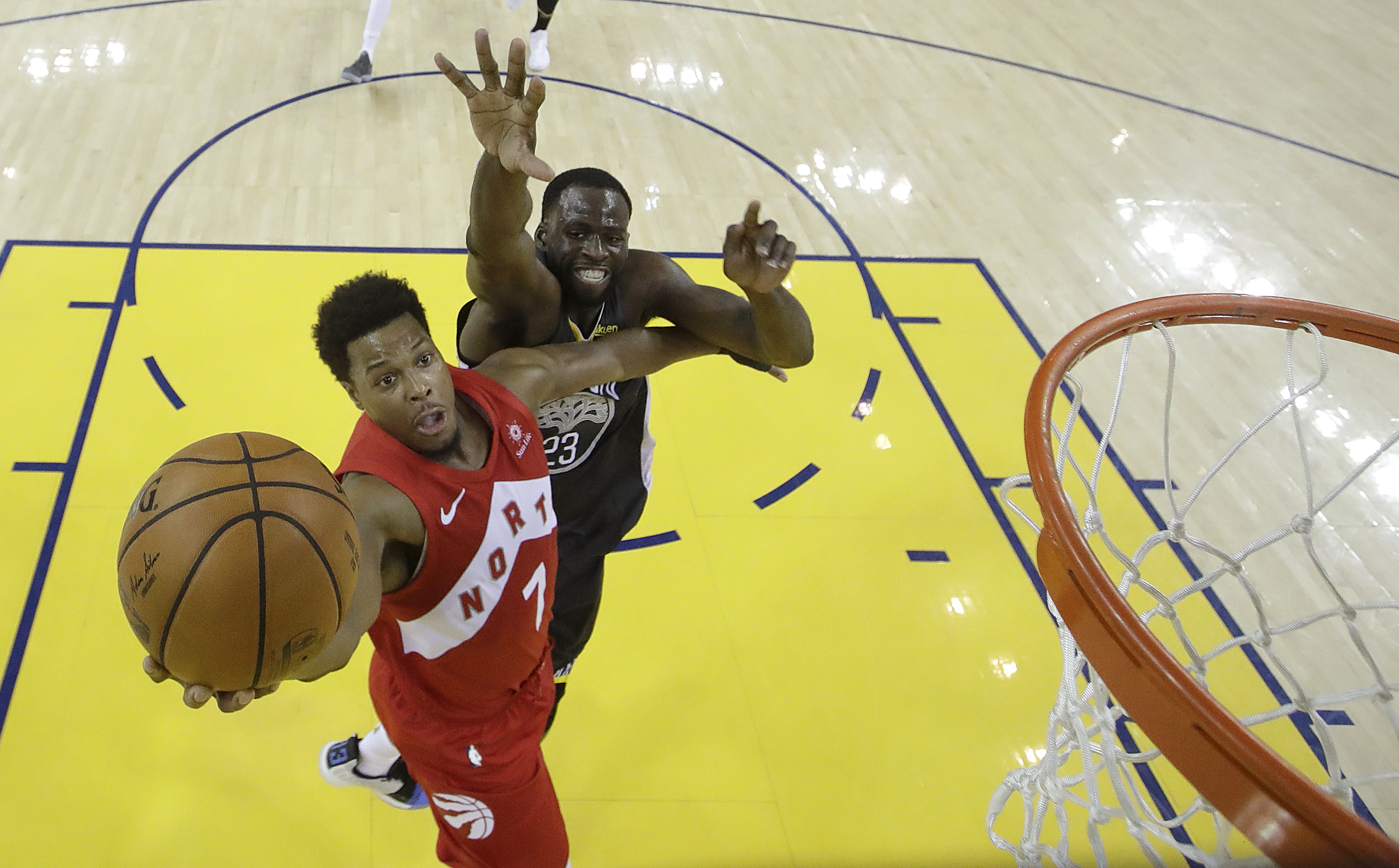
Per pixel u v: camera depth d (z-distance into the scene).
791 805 2.85
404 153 5.48
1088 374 4.62
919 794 2.91
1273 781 1.34
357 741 2.56
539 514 1.81
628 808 2.80
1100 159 6.34
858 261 5.14
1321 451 4.32
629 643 3.23
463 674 1.85
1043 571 1.81
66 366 3.87
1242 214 5.95
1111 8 8.50
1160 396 4.54
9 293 4.17
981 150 6.29
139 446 3.60
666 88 6.45
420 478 1.62
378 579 1.50
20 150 5.09
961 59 7.39
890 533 3.71
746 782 2.90
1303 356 4.87
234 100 5.75
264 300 4.33
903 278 5.06
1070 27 8.11
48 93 5.58
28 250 4.43
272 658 1.22
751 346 2.13
